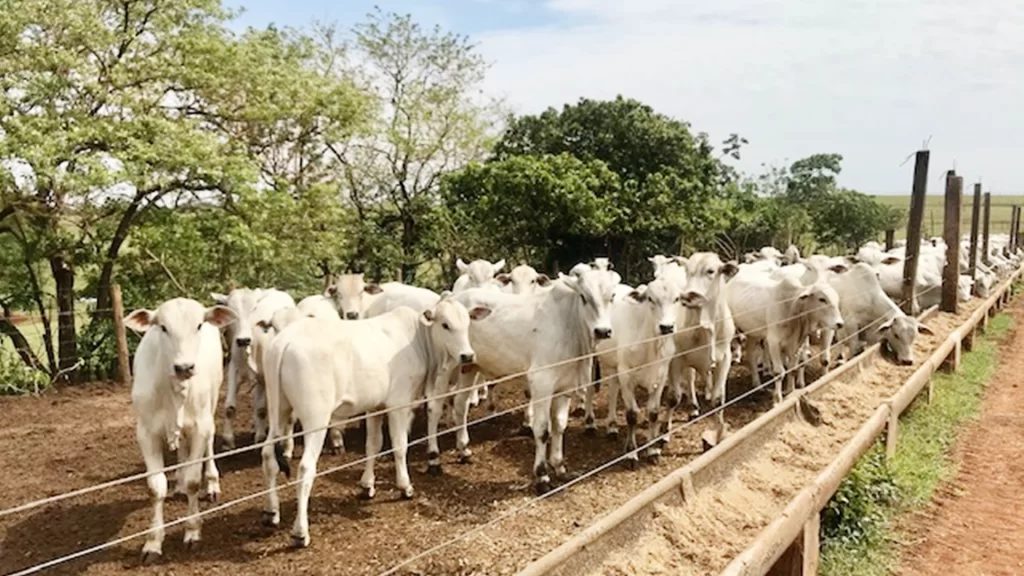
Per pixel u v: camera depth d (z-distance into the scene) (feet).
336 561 20.51
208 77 49.67
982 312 56.24
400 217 81.61
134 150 45.21
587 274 26.23
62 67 45.29
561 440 27.04
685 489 18.86
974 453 29.91
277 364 21.98
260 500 25.00
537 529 22.06
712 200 82.28
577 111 86.89
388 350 24.52
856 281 41.24
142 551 20.81
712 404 32.48
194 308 20.81
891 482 24.98
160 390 20.81
